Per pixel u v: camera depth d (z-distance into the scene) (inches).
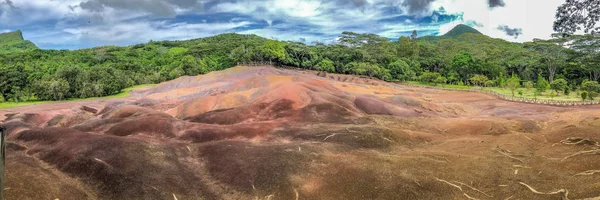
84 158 708.0
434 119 1362.0
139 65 4077.3
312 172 711.7
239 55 4143.7
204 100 1774.1
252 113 1438.2
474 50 5462.6
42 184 591.2
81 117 1432.1
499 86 3545.8
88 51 5447.8
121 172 663.8
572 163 662.5
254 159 772.6
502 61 4338.1
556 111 1763.0
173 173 701.9
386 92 2472.9
